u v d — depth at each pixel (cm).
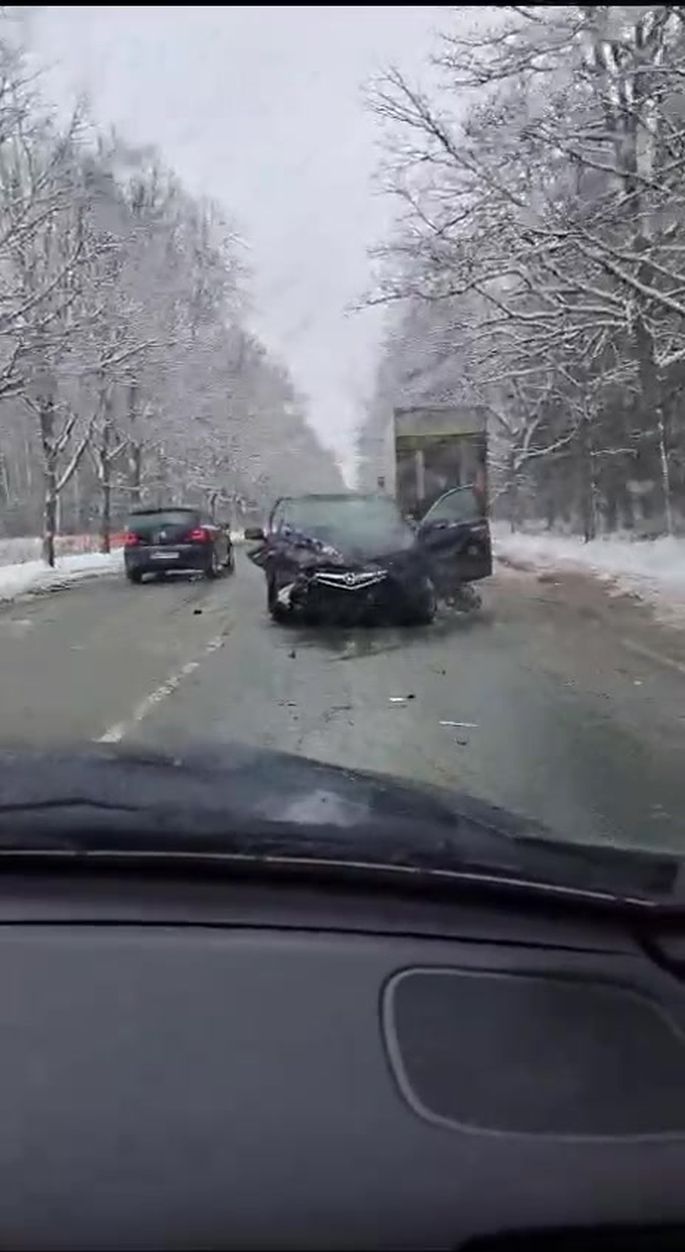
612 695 1088
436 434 2836
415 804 338
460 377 3734
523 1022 211
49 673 1289
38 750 395
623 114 2225
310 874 243
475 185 2458
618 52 2228
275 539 1778
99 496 5728
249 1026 203
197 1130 182
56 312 3080
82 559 4216
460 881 245
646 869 292
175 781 327
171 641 1592
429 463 2833
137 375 4034
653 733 905
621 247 2472
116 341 3588
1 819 272
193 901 236
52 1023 203
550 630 1641
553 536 5022
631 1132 189
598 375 3575
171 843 255
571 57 2241
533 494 5812
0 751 389
